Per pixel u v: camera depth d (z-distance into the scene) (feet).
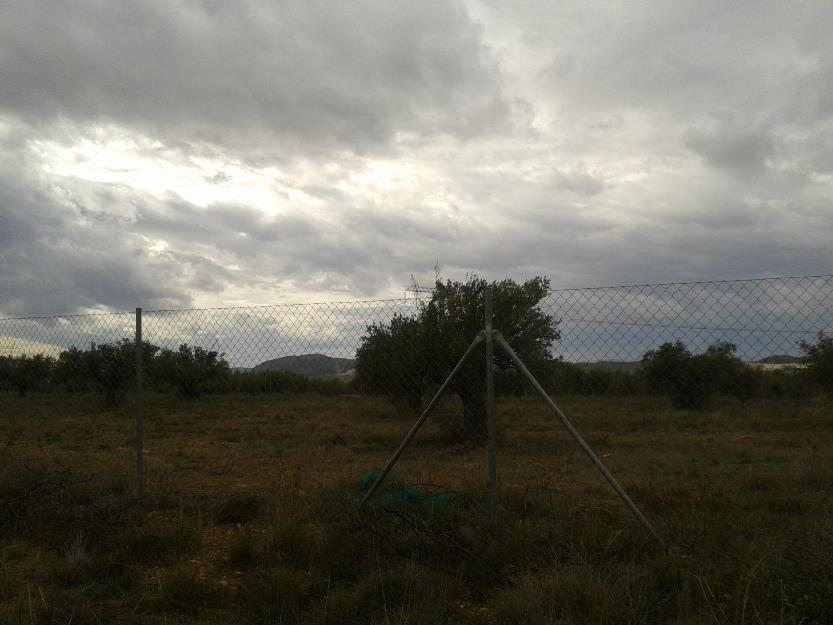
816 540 16.11
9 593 16.48
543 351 29.27
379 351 31.30
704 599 13.97
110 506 22.77
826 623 12.64
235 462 40.78
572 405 28.53
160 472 34.42
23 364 38.81
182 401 56.03
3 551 19.75
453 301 32.42
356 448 47.21
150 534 20.01
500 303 31.91
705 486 26.05
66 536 20.31
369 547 18.33
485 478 28.48
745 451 43.24
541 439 49.24
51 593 16.07
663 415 57.36
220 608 15.85
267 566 17.71
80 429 61.46
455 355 30.58
